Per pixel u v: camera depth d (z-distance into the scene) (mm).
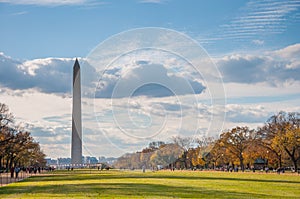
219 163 145375
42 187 49688
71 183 56406
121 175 77875
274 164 135125
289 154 121938
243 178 72062
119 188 43938
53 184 55594
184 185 49281
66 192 40125
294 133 120500
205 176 79312
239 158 141375
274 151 127000
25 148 117312
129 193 37656
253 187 46969
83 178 71188
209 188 44500
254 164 154125
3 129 103000
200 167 146000
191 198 33094
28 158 145000
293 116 127938
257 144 131500
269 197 34625
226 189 43281
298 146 120562
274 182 58531
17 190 45594
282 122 128125
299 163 133250
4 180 75375
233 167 147375
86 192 39375
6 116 104000
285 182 58812
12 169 85688
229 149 140000
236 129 141250
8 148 105500
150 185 48719
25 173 121250
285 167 142125
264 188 45531
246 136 140750
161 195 35688
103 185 49312
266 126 130875
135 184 50656
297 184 53562
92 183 54094
